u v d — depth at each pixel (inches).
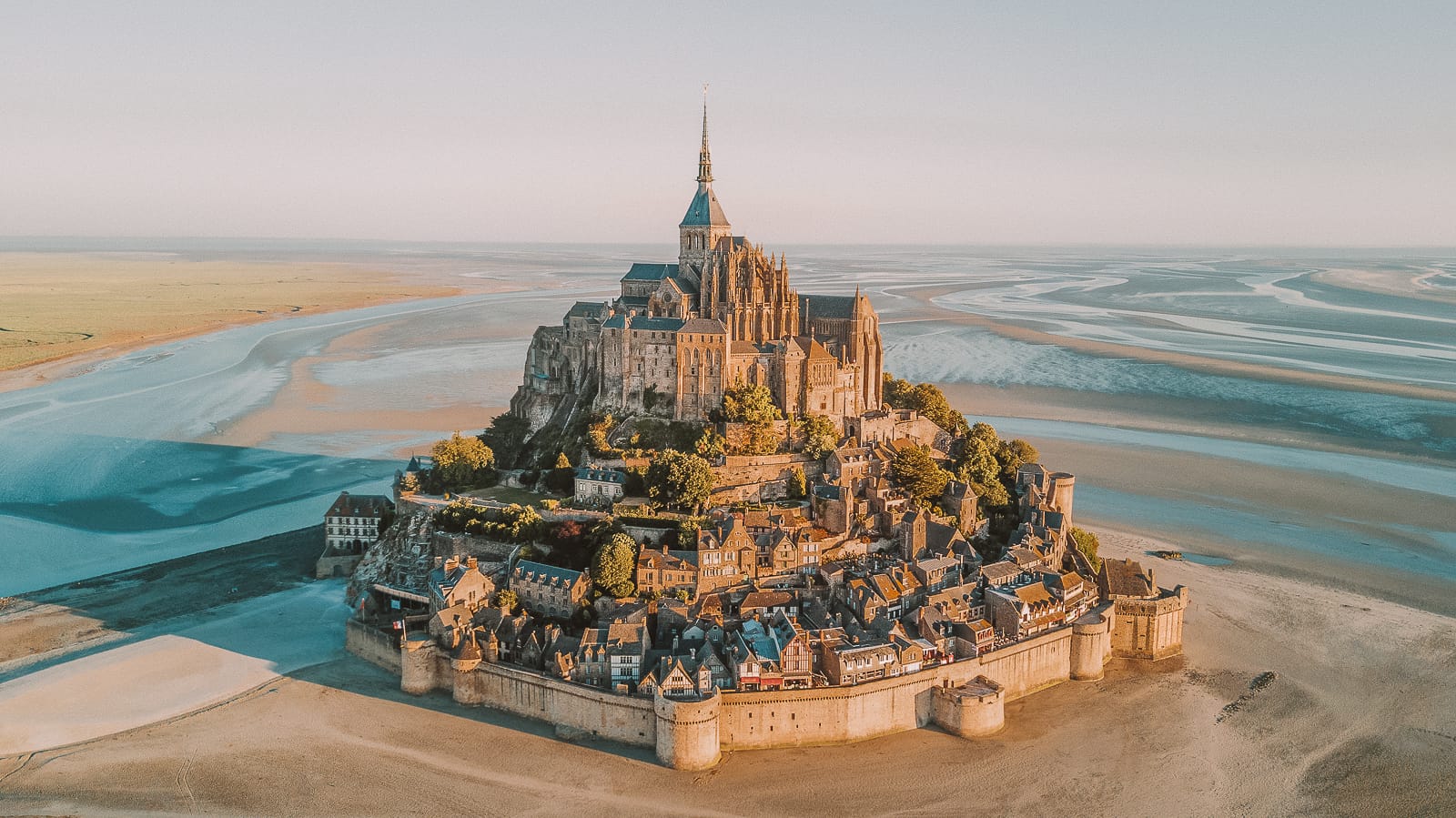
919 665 6781.5
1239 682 7357.3
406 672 7076.8
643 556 7618.1
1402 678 7401.6
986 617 7450.8
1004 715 6820.9
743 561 7721.5
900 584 7554.1
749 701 6397.6
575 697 6579.7
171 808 5723.4
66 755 6220.5
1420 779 6131.9
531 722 6756.9
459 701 6973.4
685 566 7568.9
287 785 5949.8
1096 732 6673.2
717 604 7377.0
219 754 6264.8
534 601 7652.6
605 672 6697.8
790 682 6515.8
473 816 5689.0
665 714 6190.9
